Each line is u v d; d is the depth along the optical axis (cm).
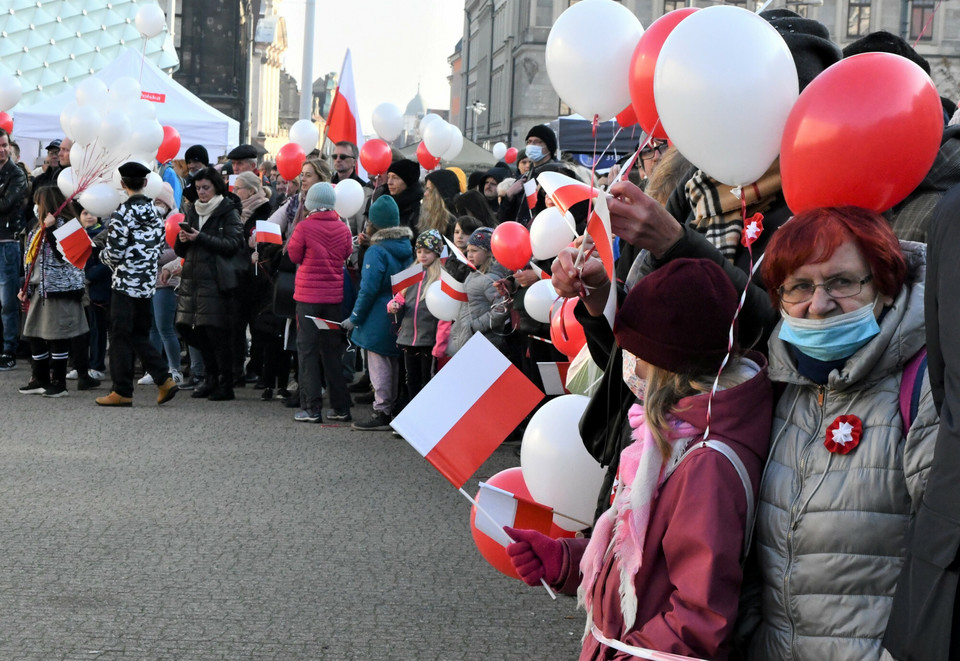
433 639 439
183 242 973
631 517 228
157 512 610
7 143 1112
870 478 209
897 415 211
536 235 499
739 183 256
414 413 308
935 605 188
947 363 192
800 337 218
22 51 2064
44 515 596
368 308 866
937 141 233
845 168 228
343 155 1138
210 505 629
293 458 766
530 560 271
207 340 1002
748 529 221
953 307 191
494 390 310
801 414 223
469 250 793
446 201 957
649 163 534
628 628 227
